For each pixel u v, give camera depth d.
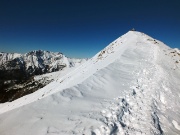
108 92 16.36
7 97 135.38
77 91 15.43
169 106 15.58
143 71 24.75
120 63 27.52
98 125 10.23
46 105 12.13
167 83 20.62
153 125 11.58
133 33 54.44
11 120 10.29
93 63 47.06
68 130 9.54
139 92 17.36
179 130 12.15
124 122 11.36
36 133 9.16
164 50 36.84
